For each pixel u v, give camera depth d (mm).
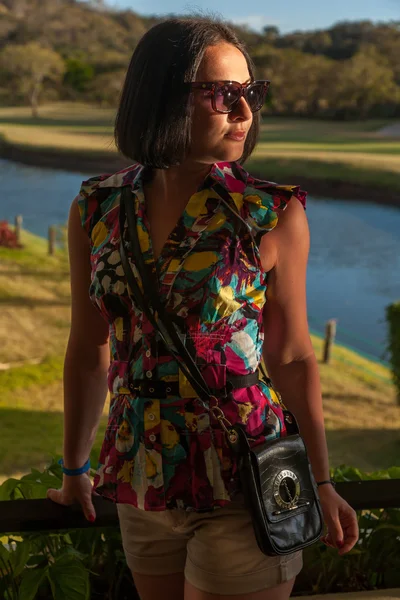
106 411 10641
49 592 1964
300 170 54188
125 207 1358
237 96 1286
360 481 1921
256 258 1279
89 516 1622
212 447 1280
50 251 28266
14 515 1664
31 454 10500
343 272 30078
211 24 1327
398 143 76250
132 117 1327
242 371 1298
